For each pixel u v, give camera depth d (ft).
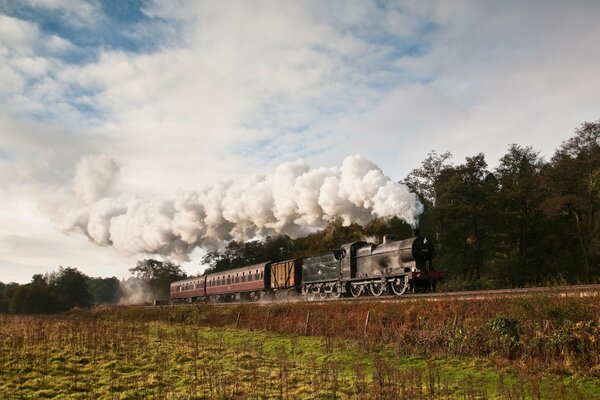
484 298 56.13
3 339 65.00
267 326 78.23
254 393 39.83
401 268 83.56
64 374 46.75
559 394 37.35
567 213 137.90
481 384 41.11
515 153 152.56
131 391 40.86
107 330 76.64
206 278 157.79
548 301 49.14
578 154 135.23
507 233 134.82
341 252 100.42
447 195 132.16
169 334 74.59
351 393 39.40
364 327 62.44
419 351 52.44
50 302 241.35
